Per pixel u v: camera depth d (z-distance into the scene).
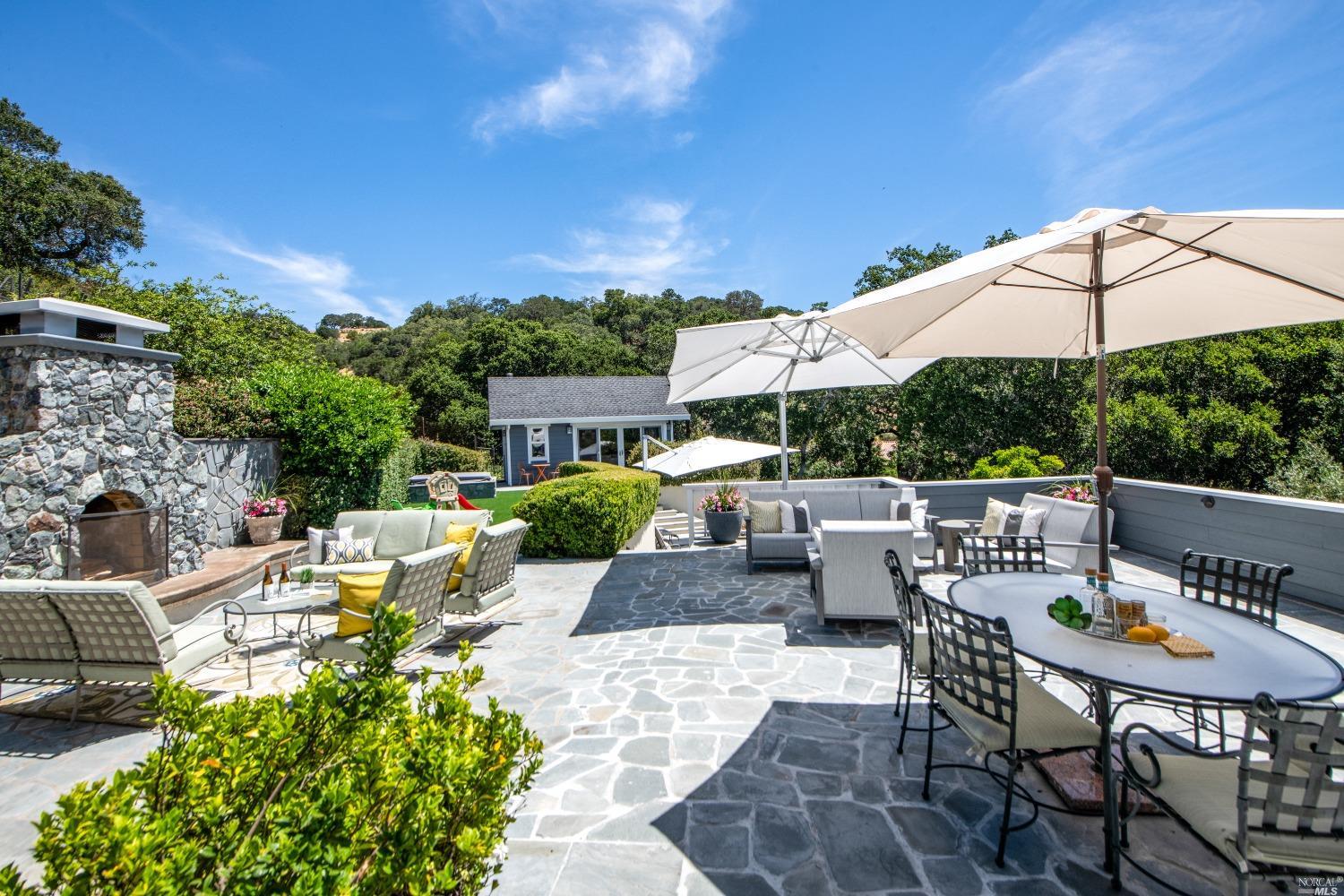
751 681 4.12
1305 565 5.50
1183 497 6.89
